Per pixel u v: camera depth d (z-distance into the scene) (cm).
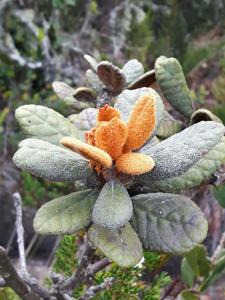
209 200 47
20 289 18
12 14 79
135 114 17
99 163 16
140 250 17
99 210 16
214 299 56
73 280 20
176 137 17
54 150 17
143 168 16
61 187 65
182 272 29
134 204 18
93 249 19
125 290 25
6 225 67
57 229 17
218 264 27
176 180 18
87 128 20
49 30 83
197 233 17
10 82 80
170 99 22
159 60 22
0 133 76
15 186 70
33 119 19
